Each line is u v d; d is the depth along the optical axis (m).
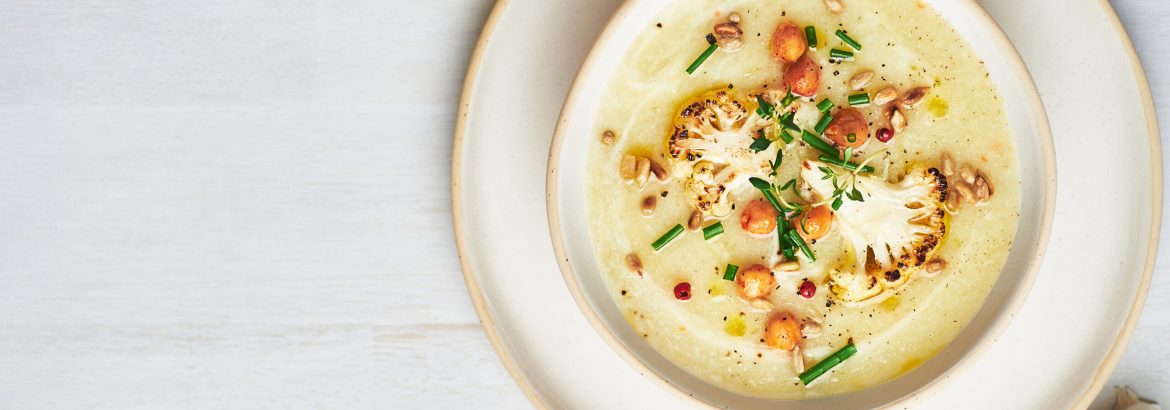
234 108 0.54
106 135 0.54
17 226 0.55
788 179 0.50
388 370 0.55
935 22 0.50
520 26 0.51
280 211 0.54
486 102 0.51
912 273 0.50
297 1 0.53
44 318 0.55
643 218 0.51
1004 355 0.52
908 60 0.50
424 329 0.54
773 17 0.50
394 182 0.54
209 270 0.55
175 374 0.55
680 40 0.50
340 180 0.54
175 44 0.54
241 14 0.53
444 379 0.55
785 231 0.50
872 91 0.50
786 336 0.50
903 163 0.50
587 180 0.50
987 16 0.48
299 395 0.55
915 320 0.51
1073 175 0.51
